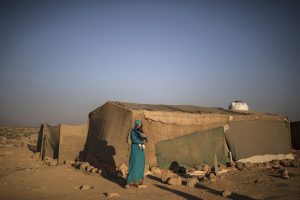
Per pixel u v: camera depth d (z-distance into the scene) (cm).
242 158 1438
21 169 1264
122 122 1251
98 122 1410
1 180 1031
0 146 2108
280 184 967
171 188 917
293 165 1355
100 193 851
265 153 1524
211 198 795
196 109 1609
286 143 1634
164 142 1284
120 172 1116
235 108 1834
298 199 785
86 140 1504
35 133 3866
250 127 1512
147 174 1152
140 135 940
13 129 4288
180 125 1334
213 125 1420
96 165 1298
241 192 862
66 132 1481
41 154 1602
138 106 1398
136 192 864
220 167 1308
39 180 1032
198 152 1344
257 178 1072
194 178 984
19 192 865
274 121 1620
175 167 1273
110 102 1366
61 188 918
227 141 1433
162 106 1573
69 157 1462
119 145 1212
